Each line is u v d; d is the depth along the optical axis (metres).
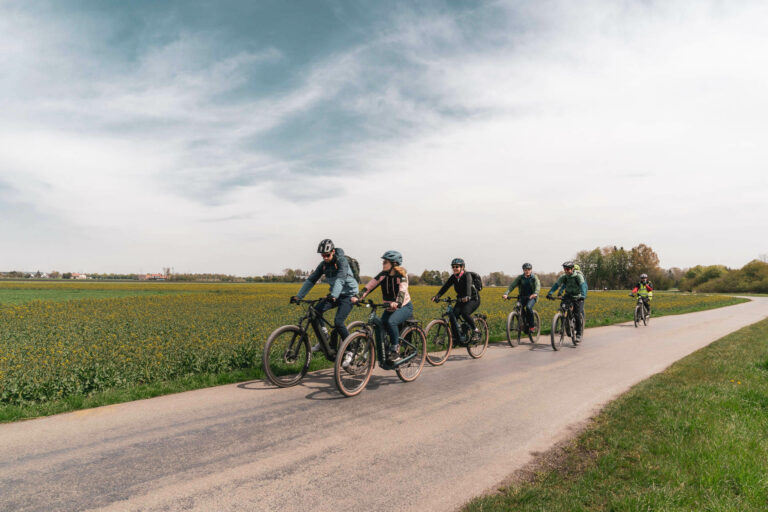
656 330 14.12
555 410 5.02
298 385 5.98
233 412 4.68
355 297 5.88
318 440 3.93
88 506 2.67
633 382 6.49
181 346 9.27
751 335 12.35
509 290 10.59
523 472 3.39
